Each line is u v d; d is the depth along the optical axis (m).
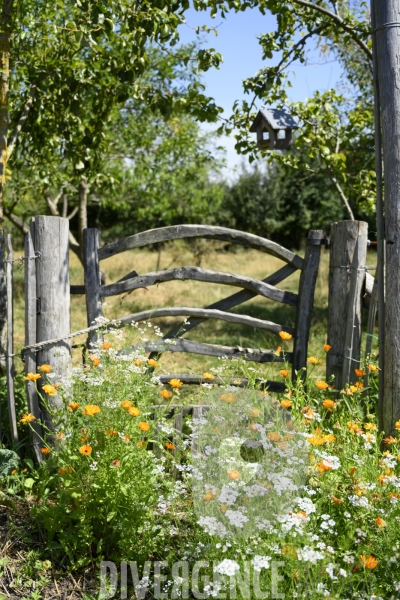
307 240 4.52
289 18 6.36
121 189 12.90
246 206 29.83
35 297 4.00
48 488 3.31
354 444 3.36
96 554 3.16
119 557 3.05
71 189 11.59
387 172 3.88
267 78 6.20
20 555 3.12
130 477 3.04
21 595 2.87
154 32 4.75
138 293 12.69
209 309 4.46
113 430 3.00
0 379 4.68
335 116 7.49
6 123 4.88
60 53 5.68
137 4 4.82
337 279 4.43
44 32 6.26
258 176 30.05
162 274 4.36
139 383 3.34
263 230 30.05
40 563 3.02
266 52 6.49
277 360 4.55
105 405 3.09
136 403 3.33
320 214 27.94
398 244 3.86
